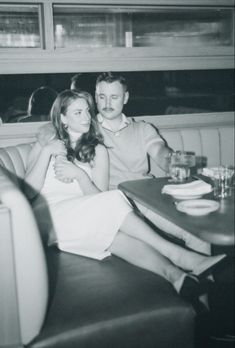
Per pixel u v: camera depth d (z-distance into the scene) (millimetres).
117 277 1747
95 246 1965
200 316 2100
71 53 2883
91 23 2951
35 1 2750
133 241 1872
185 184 1947
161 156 2496
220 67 3227
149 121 3096
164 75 3189
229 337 1960
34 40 2850
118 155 2584
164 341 1578
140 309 1548
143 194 1912
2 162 2359
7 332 1458
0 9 2744
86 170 2355
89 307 1556
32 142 2764
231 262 2562
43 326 1490
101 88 2539
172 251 1805
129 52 3006
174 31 3113
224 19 3215
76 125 2293
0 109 2859
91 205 1997
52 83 2934
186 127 3160
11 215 1404
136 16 3025
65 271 1834
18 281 1439
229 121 3287
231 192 1889
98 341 1498
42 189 2281
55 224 2076
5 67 2777
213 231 1411
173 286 1686
